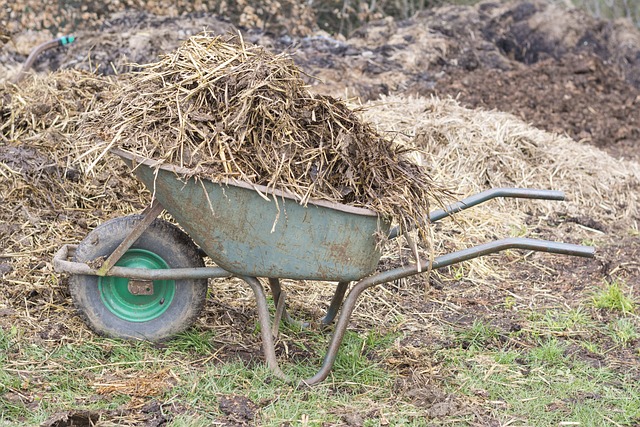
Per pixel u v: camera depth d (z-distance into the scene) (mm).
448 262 4984
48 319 5500
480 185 8398
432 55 11992
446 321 6211
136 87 5141
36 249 6223
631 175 9219
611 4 20391
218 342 5500
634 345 5934
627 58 13820
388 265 6840
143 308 5387
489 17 13781
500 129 8906
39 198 6688
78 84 7512
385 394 5035
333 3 16359
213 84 4977
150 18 11547
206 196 4734
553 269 7285
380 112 8859
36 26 12664
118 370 5035
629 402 5066
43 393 4723
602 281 7121
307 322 5805
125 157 4828
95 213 6746
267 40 11492
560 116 11172
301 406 4781
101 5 13516
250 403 4770
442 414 4785
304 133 4953
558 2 19078
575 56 12781
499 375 5355
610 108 11570
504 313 6426
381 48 11992
